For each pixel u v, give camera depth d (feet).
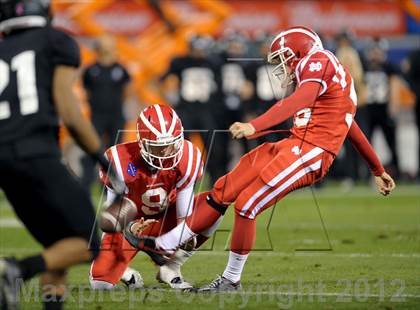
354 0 197.57
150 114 59.41
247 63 150.20
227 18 179.73
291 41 61.11
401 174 166.61
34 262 44.21
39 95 44.86
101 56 143.64
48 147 44.96
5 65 45.24
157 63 172.65
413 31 198.49
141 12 185.06
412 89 160.76
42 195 44.65
